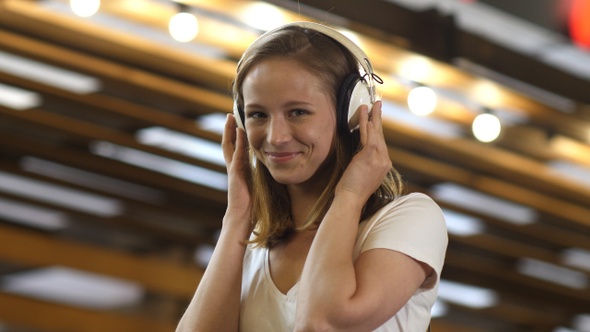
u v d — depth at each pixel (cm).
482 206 955
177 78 723
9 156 823
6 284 922
